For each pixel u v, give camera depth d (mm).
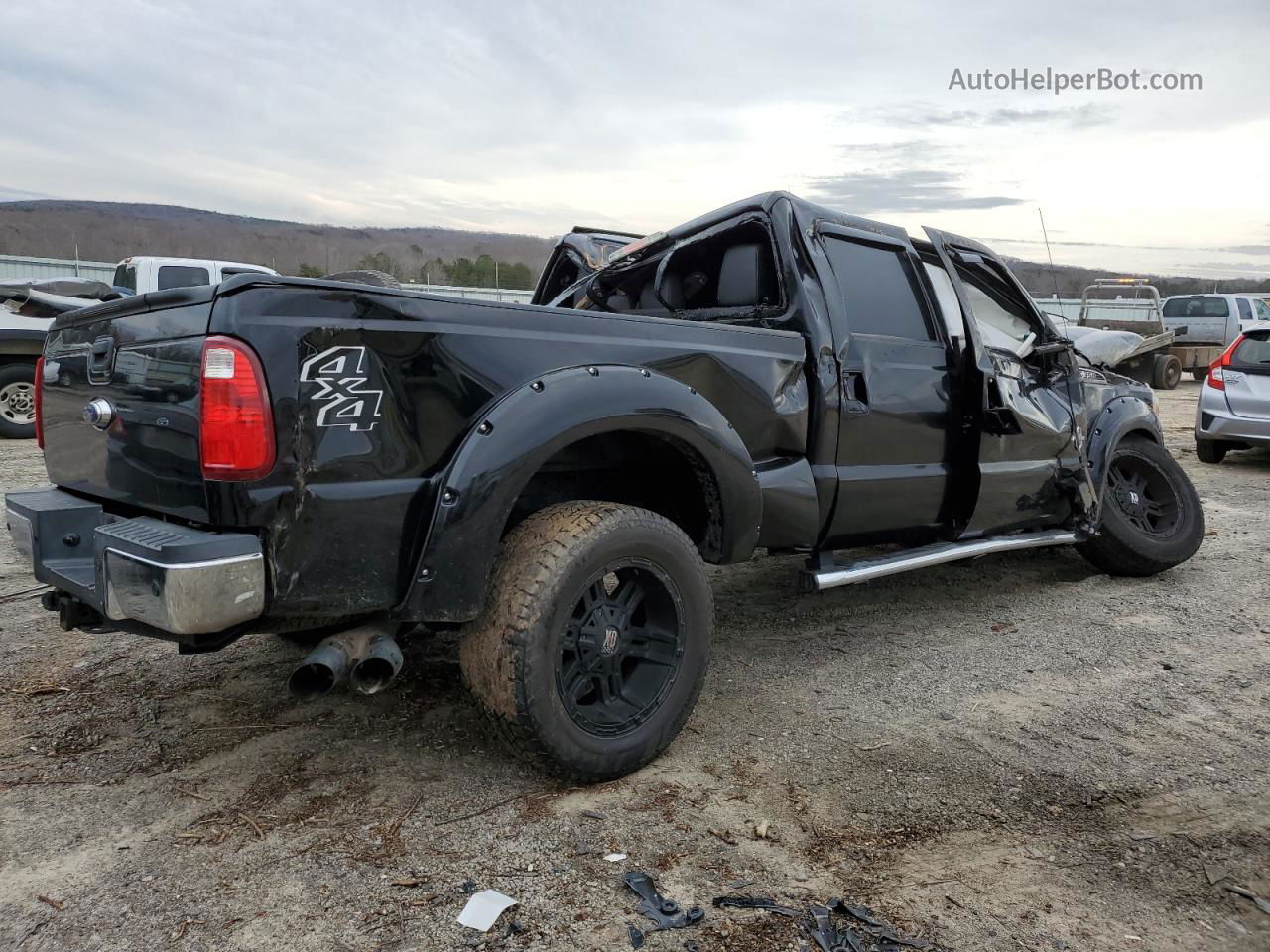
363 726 2971
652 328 2910
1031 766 2752
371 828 2354
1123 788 2613
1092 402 4723
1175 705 3242
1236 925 1997
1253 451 10172
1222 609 4414
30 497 2715
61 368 2793
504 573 2426
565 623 2434
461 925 1961
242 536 2102
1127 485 5055
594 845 2281
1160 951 1908
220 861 2199
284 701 3156
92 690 3242
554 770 2475
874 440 3615
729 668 3598
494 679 2375
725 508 2934
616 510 2568
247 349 2092
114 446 2482
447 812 2438
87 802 2471
